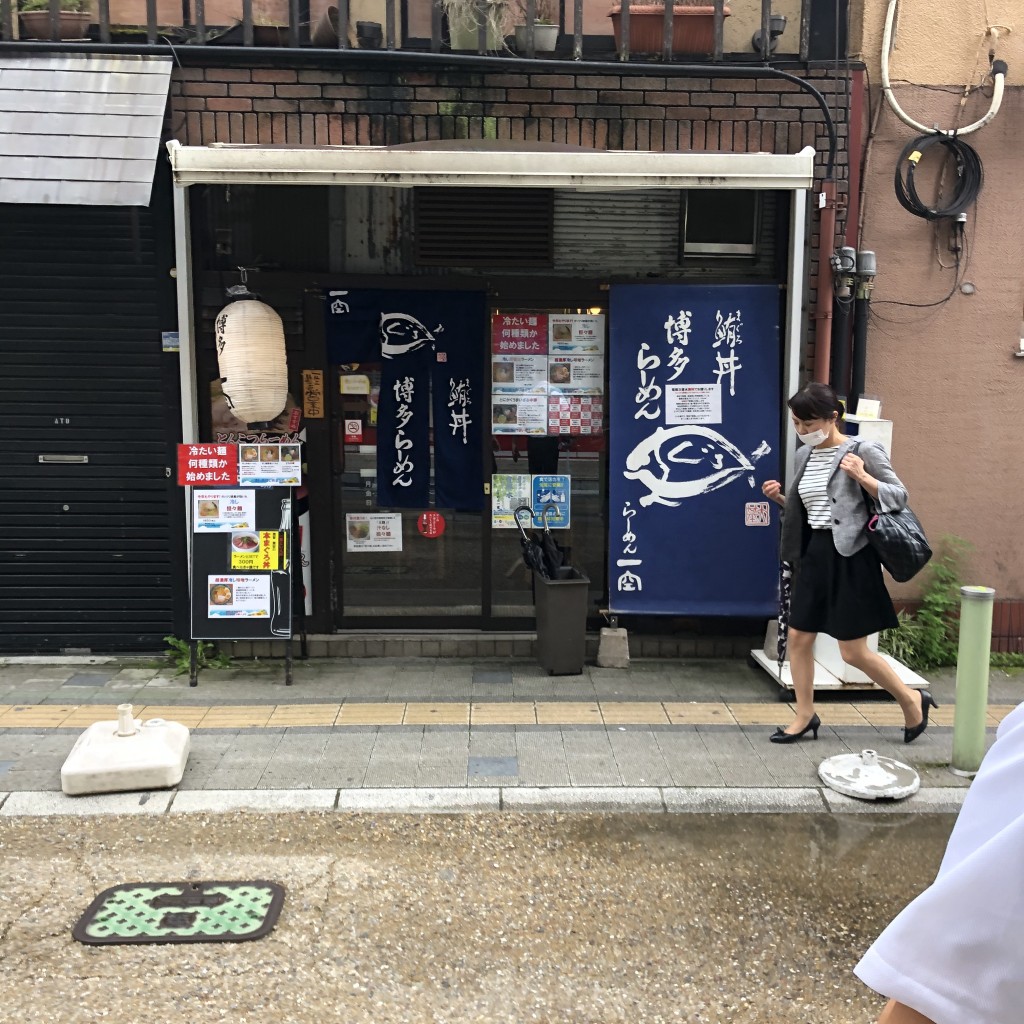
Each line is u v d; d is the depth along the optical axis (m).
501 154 5.01
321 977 3.01
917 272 5.96
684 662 6.14
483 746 4.77
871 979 1.17
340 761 4.57
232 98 5.62
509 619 6.32
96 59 5.35
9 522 5.94
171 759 4.25
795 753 4.72
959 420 6.08
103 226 5.70
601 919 3.36
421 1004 2.89
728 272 6.02
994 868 1.11
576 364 6.12
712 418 5.97
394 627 6.29
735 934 3.28
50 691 5.53
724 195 5.96
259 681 5.72
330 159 4.98
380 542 6.24
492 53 5.65
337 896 3.47
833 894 3.54
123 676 5.80
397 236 5.93
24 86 5.24
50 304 5.76
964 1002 1.10
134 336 5.80
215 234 5.88
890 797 4.21
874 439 5.32
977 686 4.44
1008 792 1.17
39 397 5.84
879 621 4.54
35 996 2.88
